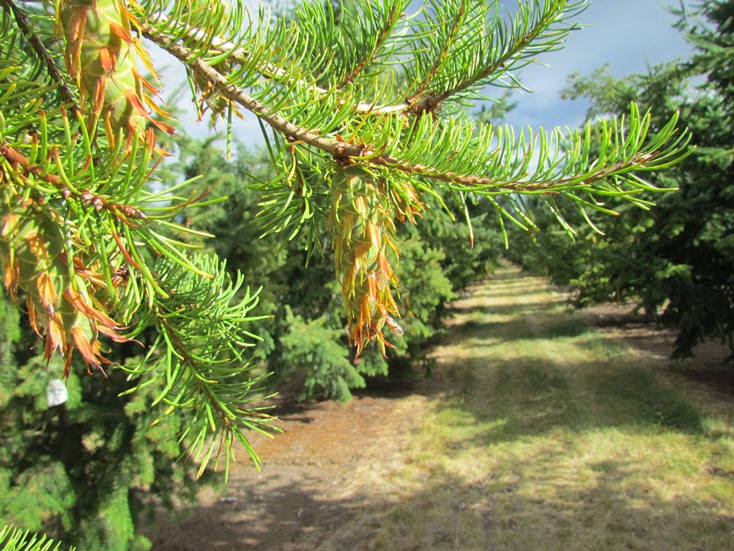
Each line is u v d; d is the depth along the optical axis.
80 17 0.52
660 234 8.65
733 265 8.80
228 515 6.18
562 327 17.00
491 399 9.80
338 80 1.06
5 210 0.54
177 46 0.71
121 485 3.86
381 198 0.85
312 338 7.63
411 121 1.11
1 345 3.32
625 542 4.72
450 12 1.11
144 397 3.64
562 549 4.73
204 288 1.07
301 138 0.78
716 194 8.20
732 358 9.28
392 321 0.84
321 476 7.19
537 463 6.63
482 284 38.34
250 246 5.45
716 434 6.69
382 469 7.16
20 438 3.78
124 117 0.55
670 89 8.66
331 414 10.00
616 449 6.70
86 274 0.63
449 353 15.05
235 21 0.80
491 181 0.82
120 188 0.52
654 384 9.06
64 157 0.57
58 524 4.03
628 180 0.77
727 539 4.60
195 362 1.01
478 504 5.79
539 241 17.81
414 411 9.81
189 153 4.17
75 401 3.50
